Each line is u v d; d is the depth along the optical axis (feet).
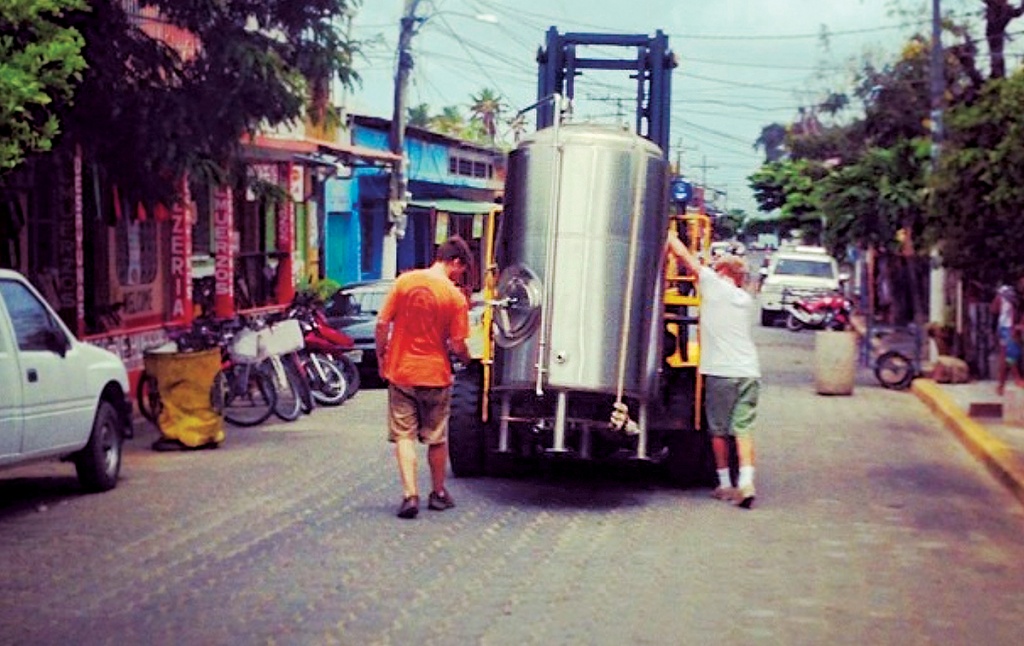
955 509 41.93
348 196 140.05
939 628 26.96
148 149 56.95
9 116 37.88
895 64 124.98
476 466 46.11
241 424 60.85
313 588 29.30
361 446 53.93
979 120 50.21
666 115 57.62
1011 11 98.58
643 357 40.75
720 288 41.16
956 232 52.95
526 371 40.63
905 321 147.13
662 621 26.89
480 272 165.37
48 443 39.88
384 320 38.17
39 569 31.50
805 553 34.22
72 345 42.29
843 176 93.45
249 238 106.52
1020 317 75.31
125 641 25.05
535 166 41.04
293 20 58.34
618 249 40.55
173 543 34.40
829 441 59.11
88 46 54.19
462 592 29.07
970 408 66.54
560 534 36.06
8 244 65.10
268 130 103.96
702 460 44.19
